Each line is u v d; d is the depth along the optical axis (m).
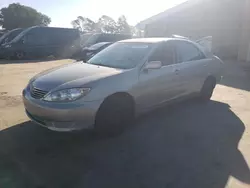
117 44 5.22
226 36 16.81
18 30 19.25
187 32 19.30
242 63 14.48
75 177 2.92
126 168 3.13
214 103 6.08
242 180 2.92
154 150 3.61
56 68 4.51
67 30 19.36
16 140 3.82
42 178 2.88
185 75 5.18
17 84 8.08
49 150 3.54
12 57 16.88
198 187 2.79
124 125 4.13
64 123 3.46
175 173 3.04
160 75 4.55
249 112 5.40
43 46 18.12
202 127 4.50
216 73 6.27
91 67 4.33
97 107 3.61
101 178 2.91
